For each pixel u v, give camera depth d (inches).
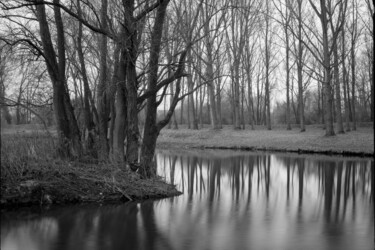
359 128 1706.4
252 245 333.1
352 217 438.9
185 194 564.1
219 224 402.3
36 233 356.5
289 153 1194.6
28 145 493.0
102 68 610.5
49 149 510.6
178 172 809.5
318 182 700.7
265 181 709.3
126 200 481.7
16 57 598.5
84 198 461.7
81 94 642.2
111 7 543.2
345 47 1610.5
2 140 478.9
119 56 585.9
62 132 537.6
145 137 580.4
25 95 660.1
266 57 1788.9
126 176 521.3
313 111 2502.5
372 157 1040.8
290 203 517.0
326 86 1284.4
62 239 342.0
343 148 1138.7
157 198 513.0
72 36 619.5
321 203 519.2
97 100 612.7
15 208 423.2
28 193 438.9
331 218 432.1
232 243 337.4
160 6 538.6
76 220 395.9
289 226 397.4
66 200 453.1
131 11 518.6
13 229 363.6
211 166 903.7
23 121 650.2
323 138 1277.1
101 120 596.1
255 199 544.4
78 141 557.3
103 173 513.3
